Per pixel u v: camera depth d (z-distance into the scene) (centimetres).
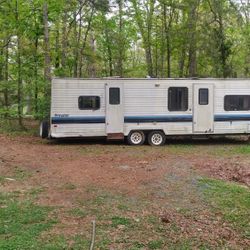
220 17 2605
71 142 1819
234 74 3141
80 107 1731
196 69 2927
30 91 2150
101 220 717
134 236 649
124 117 1761
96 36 3075
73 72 2941
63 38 2502
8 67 2322
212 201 860
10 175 1055
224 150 1648
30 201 817
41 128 1786
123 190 928
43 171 1122
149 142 1784
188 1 2595
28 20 2222
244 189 970
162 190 941
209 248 614
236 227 706
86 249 592
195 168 1211
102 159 1354
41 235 639
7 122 2416
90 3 2673
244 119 1841
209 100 1809
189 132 1805
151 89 1770
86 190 918
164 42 2822
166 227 693
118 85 1752
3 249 579
